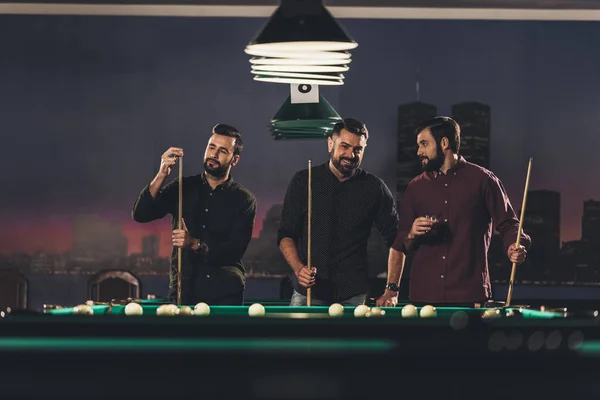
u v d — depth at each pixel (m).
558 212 7.71
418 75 7.73
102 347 2.68
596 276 7.68
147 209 5.61
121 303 4.63
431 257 5.25
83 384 2.59
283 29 3.92
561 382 2.62
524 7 6.86
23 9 7.07
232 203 5.60
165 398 2.58
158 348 2.66
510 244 5.15
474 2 6.77
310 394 2.57
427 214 5.27
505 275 7.62
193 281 5.51
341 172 5.29
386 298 5.26
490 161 7.73
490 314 3.79
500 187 5.28
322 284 5.27
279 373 2.57
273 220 7.74
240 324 2.71
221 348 2.64
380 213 5.41
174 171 7.80
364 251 5.38
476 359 2.61
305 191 5.34
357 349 2.66
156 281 7.75
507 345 2.64
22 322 2.74
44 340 2.74
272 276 7.68
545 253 7.69
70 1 6.84
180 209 5.31
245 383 2.57
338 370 2.57
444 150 5.21
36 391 2.59
